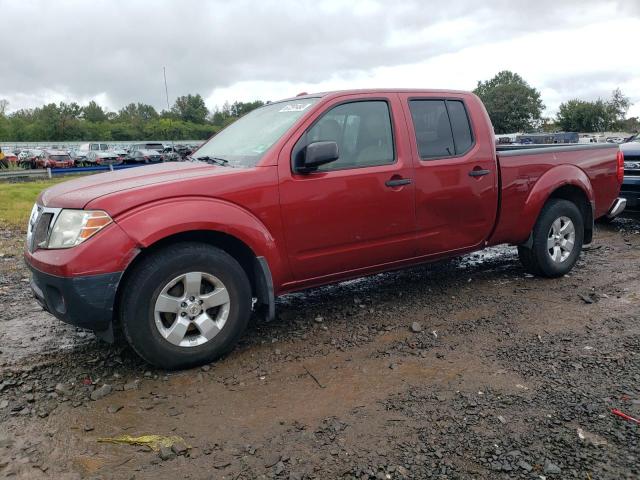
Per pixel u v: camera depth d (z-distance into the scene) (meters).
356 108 4.36
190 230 3.53
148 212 3.44
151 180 3.67
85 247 3.30
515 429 2.87
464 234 4.95
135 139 95.75
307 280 4.22
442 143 4.75
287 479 2.52
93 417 3.09
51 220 3.52
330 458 2.67
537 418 2.97
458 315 4.61
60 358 3.89
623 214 9.66
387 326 4.38
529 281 5.57
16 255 7.59
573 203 5.79
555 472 2.52
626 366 3.56
